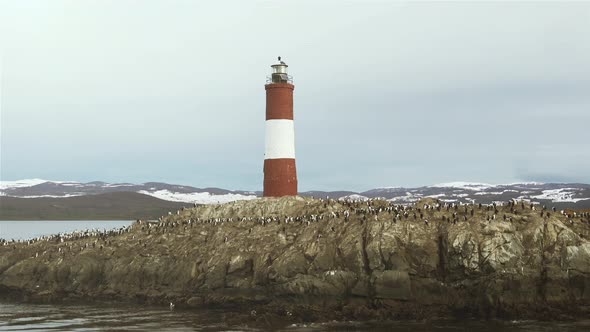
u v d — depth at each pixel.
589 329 64.62
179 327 70.25
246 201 105.56
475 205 84.88
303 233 85.94
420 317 71.12
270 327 69.31
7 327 71.25
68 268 94.12
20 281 95.25
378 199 103.00
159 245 95.00
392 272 74.06
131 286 89.88
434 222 79.00
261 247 85.88
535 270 71.06
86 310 82.31
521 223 76.50
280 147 105.31
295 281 77.50
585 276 70.25
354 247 77.88
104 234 106.94
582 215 80.50
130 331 68.62
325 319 71.94
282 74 106.00
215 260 86.75
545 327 65.88
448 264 73.56
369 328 67.88
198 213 107.56
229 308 81.38
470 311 71.38
